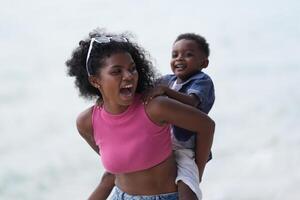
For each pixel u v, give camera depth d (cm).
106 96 374
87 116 393
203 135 382
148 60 385
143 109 372
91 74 376
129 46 376
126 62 367
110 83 366
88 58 374
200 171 399
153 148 375
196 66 446
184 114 371
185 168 389
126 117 374
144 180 383
